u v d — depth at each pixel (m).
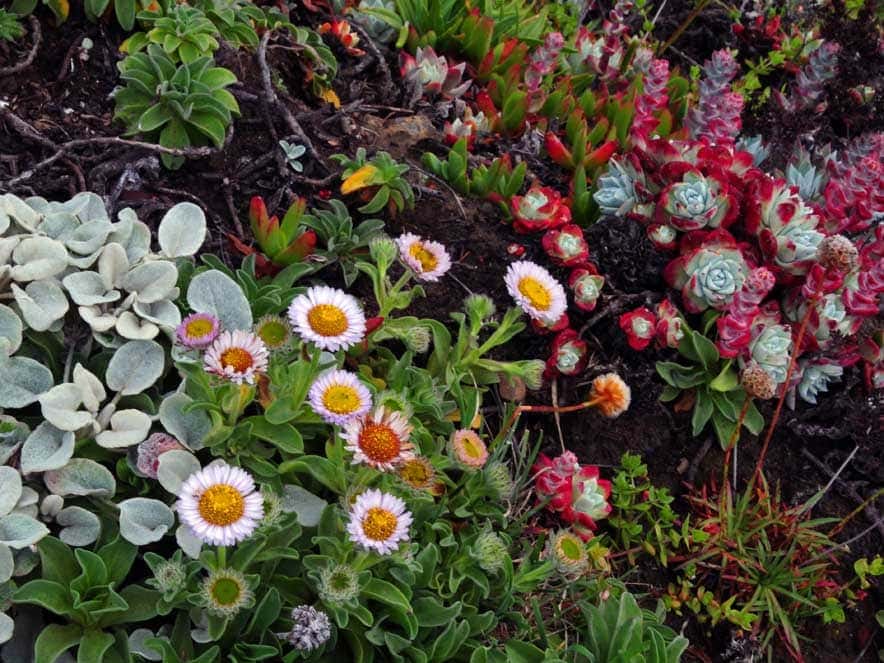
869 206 0.72
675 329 0.69
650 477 0.69
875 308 0.70
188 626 0.51
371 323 0.61
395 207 0.71
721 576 0.66
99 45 0.71
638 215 0.72
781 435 0.72
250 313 0.60
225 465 0.51
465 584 0.58
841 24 0.91
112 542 0.51
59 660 0.50
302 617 0.48
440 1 0.83
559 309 0.63
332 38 0.81
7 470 0.51
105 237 0.59
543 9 0.90
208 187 0.69
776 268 0.71
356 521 0.48
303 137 0.71
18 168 0.66
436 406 0.60
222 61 0.72
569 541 0.57
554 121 0.83
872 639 0.68
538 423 0.69
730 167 0.73
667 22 1.01
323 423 0.57
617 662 0.55
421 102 0.80
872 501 0.72
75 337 0.58
